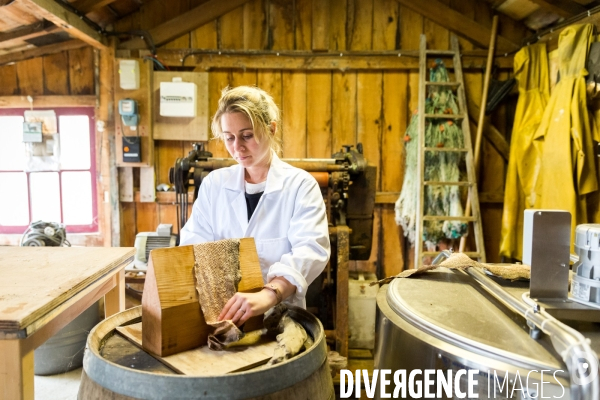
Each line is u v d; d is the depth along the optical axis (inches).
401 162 129.3
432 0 124.4
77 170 131.4
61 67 128.0
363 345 108.0
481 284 48.6
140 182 129.7
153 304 36.7
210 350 37.7
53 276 55.1
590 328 38.3
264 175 54.3
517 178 117.3
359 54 126.6
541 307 36.1
